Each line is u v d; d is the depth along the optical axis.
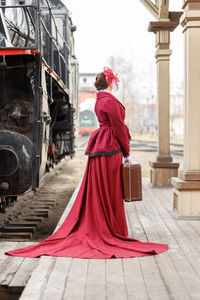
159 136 8.20
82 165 15.71
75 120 13.22
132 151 23.31
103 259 3.44
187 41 5.12
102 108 3.92
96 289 2.78
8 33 5.77
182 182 5.10
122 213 3.96
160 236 4.29
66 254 3.52
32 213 6.70
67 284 2.87
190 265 3.30
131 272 3.12
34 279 2.96
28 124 5.42
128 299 2.61
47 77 6.57
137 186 3.94
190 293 2.71
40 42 5.09
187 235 4.34
